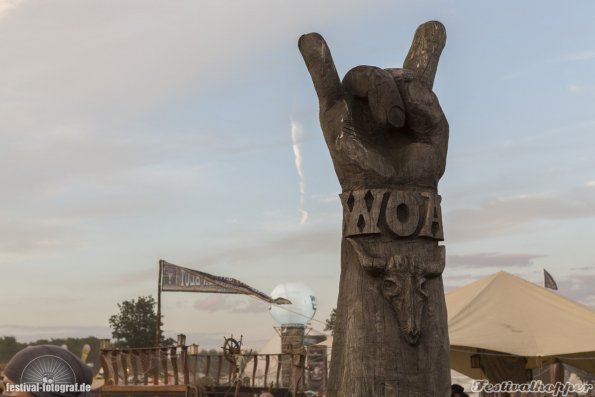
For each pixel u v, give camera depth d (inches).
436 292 325.4
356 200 323.6
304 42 346.3
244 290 796.0
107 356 716.0
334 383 329.4
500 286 702.5
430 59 361.1
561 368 713.0
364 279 323.3
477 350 731.4
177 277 763.4
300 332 1082.7
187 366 657.0
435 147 331.0
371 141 335.3
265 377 721.6
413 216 322.0
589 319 652.7
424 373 314.5
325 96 339.3
